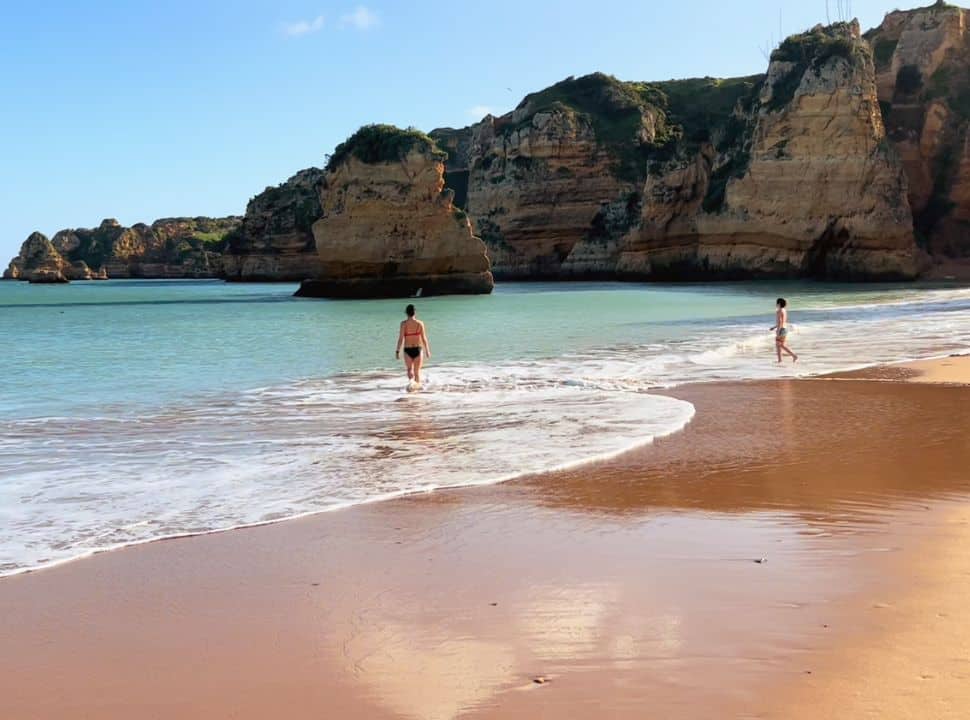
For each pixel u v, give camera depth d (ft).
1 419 42.29
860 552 20.54
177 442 36.29
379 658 15.55
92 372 61.93
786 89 222.28
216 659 15.67
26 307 187.73
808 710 13.04
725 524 23.36
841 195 212.84
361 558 21.24
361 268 176.24
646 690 13.93
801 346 73.61
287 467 31.37
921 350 69.36
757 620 16.53
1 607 18.29
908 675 14.02
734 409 43.24
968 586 17.95
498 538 22.66
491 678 14.60
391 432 38.04
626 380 53.78
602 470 30.32
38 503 26.66
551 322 102.78
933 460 31.19
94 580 19.90
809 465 30.63
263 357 71.00
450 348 73.31
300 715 13.58
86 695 14.39
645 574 19.52
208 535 23.32
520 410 43.39
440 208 178.60
